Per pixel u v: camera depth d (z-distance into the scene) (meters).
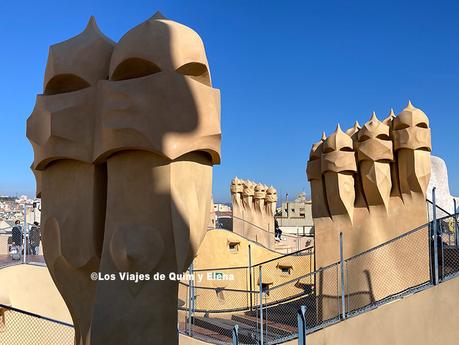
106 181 5.06
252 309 12.69
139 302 4.58
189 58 4.73
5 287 10.66
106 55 5.08
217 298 14.34
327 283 9.84
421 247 9.30
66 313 11.63
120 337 4.54
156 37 4.66
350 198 9.77
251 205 22.12
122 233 4.61
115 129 4.56
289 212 40.00
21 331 9.87
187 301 11.12
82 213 4.94
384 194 9.55
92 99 4.92
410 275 9.30
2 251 14.46
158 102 4.57
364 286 9.49
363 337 7.97
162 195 4.63
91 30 5.22
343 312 8.14
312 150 10.67
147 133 4.52
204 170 5.07
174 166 4.66
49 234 5.10
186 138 4.65
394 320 7.91
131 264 4.54
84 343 5.02
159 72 4.62
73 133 4.87
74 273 5.07
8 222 20.30
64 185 5.06
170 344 4.68
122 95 4.59
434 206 8.01
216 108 4.96
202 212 4.99
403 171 9.52
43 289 11.42
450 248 9.27
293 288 14.62
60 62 4.98
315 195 10.38
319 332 8.07
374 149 9.49
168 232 4.62
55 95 5.02
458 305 7.62
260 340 8.45
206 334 9.62
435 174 17.56
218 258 15.20
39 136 5.00
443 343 7.62
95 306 4.59
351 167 9.62
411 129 9.38
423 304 7.83
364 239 9.65
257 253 15.47
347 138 9.84
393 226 9.59
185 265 4.84
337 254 9.85
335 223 9.95
